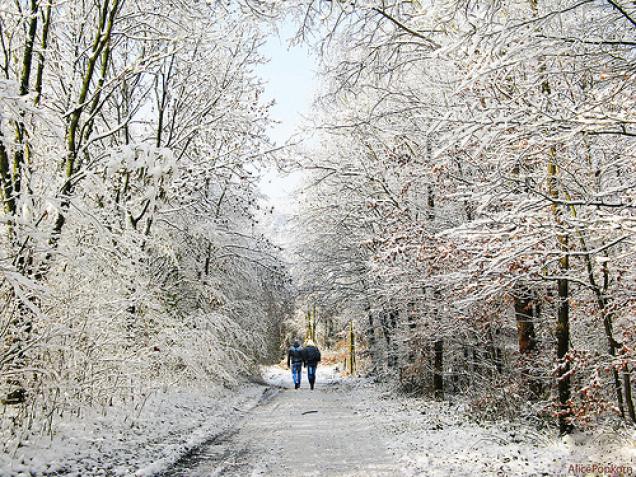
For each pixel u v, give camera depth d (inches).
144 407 340.5
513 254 236.5
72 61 370.3
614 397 358.3
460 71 282.7
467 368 602.2
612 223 204.8
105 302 287.1
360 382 850.8
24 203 217.6
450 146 225.9
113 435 264.1
